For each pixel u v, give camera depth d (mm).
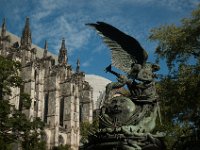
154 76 14906
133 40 14930
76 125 118000
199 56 34312
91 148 13164
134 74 14680
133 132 12781
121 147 12555
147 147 12711
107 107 14055
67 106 119750
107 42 15195
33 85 102500
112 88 14539
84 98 128625
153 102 14344
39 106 108125
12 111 41000
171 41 34594
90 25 15383
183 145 16109
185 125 31328
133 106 13906
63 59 130625
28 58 109062
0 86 40875
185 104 32031
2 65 40938
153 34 35656
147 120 13797
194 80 31594
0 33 118938
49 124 109688
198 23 34750
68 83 122500
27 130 40375
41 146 42500
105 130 13000
